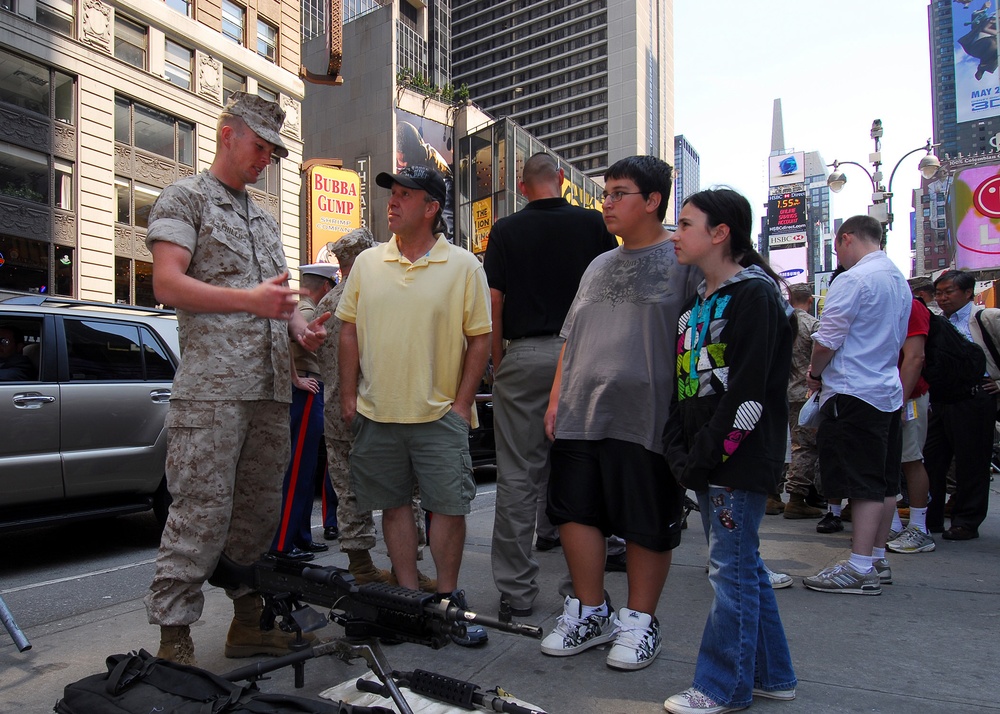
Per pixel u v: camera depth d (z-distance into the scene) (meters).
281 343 2.67
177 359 5.48
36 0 18.98
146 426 5.08
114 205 20.88
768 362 2.12
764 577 2.29
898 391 3.54
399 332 2.90
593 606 2.81
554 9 128.62
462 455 2.94
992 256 22.27
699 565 4.08
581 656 2.72
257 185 25.41
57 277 19.50
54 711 2.09
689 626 3.04
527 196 3.48
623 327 2.70
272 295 2.17
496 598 3.47
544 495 4.55
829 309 3.61
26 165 18.75
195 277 2.50
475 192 47.22
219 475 2.44
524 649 2.80
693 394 2.29
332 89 49.12
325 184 30.44
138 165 21.72
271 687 2.41
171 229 2.37
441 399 2.94
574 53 126.25
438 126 48.81
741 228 2.30
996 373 5.14
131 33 21.62
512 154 44.31
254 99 2.63
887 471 3.67
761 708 2.24
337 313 3.19
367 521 3.72
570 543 2.79
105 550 5.20
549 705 2.27
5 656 2.76
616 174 2.79
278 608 2.22
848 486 3.51
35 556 5.02
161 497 5.23
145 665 2.01
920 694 2.33
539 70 130.25
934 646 2.77
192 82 23.50
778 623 2.31
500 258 3.37
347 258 4.15
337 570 2.11
